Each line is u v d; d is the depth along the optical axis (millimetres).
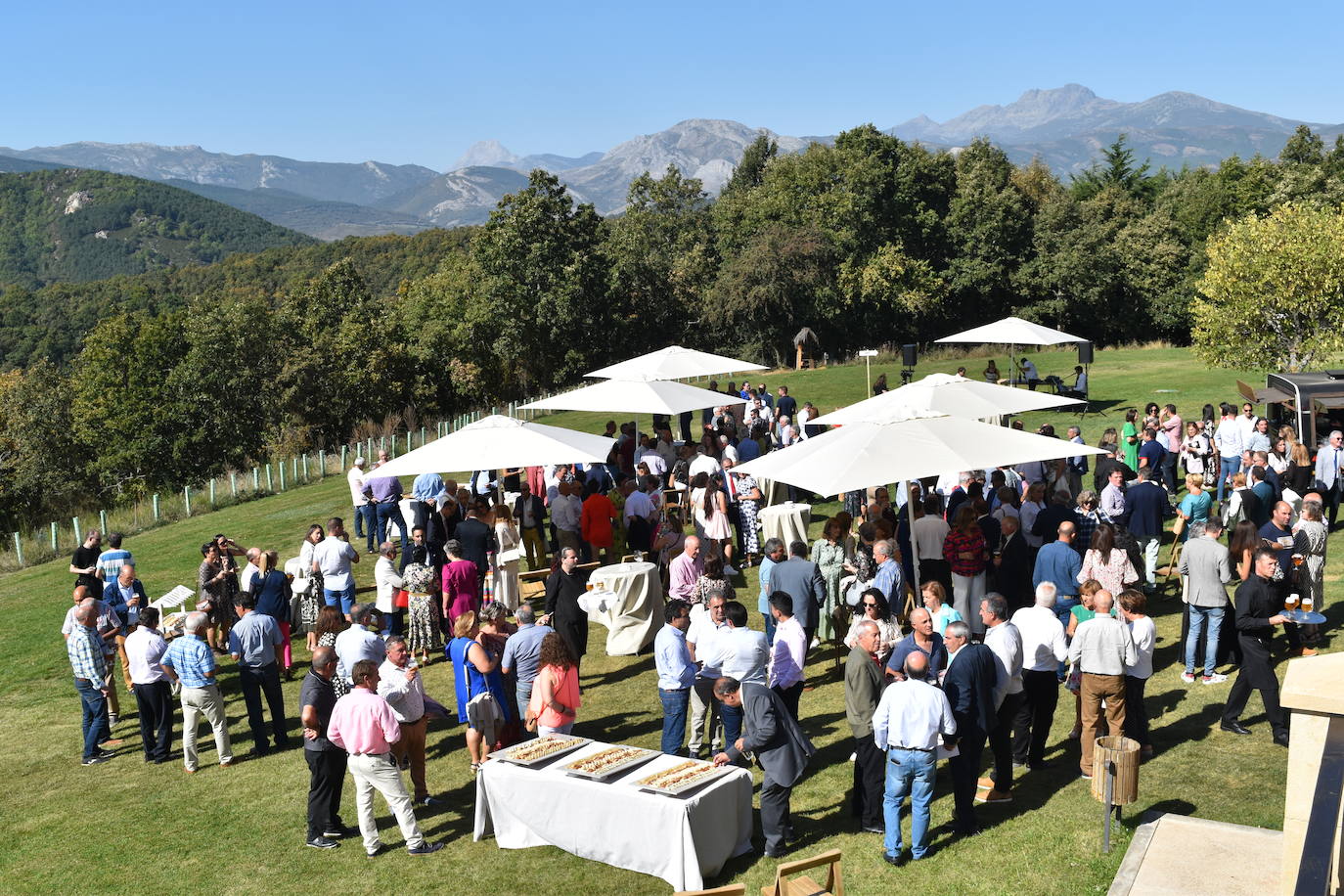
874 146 67938
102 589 15477
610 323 66000
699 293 70250
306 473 35438
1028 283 66688
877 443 12016
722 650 9602
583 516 16094
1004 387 17562
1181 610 13719
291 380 56281
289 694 13992
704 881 8484
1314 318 30953
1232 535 11141
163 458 57156
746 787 8969
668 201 90500
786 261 63031
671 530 15773
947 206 70812
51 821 10750
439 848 9469
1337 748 4770
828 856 7484
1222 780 9172
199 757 12289
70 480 57000
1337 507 16688
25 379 60188
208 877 9281
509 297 62188
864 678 8938
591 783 8875
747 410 25328
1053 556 11422
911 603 12742
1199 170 76500
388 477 20109
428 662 14438
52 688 15453
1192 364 40781
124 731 13555
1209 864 7648
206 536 25891
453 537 16141
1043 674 9664
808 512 16719
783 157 76438
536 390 65938
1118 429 27234
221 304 60750
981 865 8234
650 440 21375
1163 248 66125
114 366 60188
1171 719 10539
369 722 9227
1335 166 66250
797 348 53906
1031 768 9930
